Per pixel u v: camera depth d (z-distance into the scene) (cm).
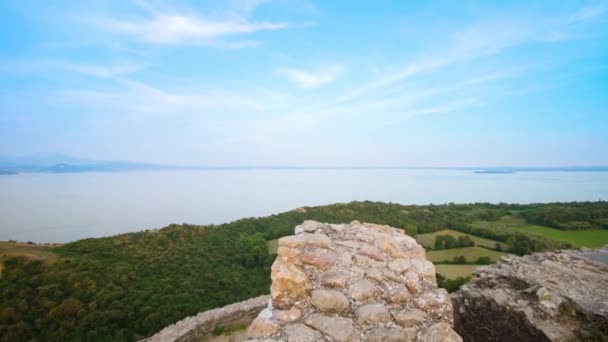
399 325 335
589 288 563
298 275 372
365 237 477
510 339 559
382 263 416
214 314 973
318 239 443
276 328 323
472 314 651
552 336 485
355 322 332
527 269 652
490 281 665
